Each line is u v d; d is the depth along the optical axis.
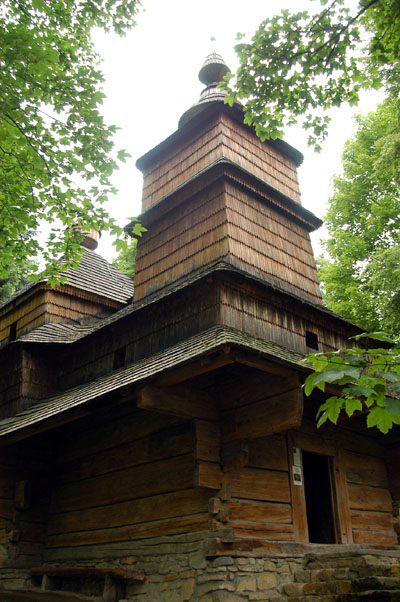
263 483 8.27
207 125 12.44
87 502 10.02
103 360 11.52
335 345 11.09
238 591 7.14
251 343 7.84
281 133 7.40
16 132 7.20
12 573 9.92
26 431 9.55
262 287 9.63
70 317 14.45
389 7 6.32
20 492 10.49
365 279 19.36
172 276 11.40
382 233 19.69
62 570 9.09
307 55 6.73
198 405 8.05
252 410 7.89
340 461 9.78
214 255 10.54
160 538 8.27
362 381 3.29
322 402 9.58
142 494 8.91
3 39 6.32
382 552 8.00
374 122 20.00
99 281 15.78
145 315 10.67
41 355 12.93
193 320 9.45
